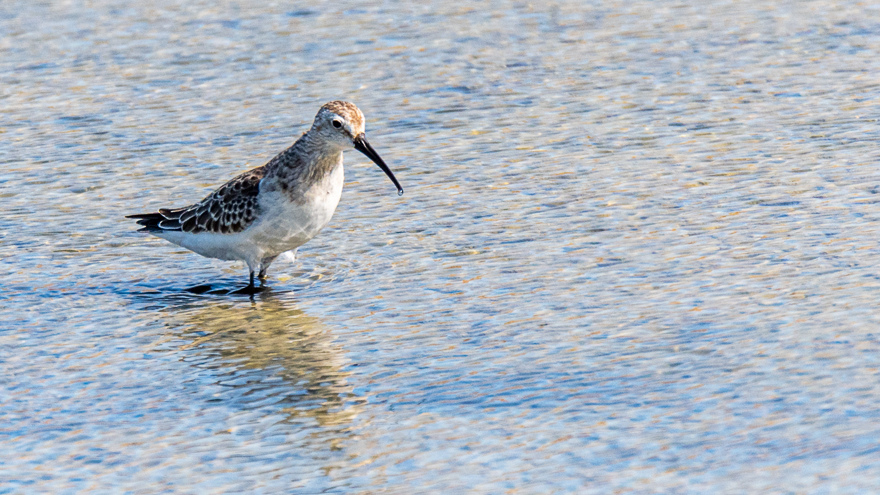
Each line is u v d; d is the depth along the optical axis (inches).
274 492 374.3
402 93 879.7
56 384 466.0
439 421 418.3
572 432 401.7
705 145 742.5
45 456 405.4
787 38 967.6
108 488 382.0
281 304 550.3
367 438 408.8
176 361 488.1
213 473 389.1
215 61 963.3
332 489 374.3
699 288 529.0
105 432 422.9
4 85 917.2
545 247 596.7
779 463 369.4
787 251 566.3
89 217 671.1
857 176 666.8
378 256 602.2
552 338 485.1
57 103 876.6
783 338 465.7
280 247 578.6
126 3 1129.4
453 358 472.7
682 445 386.3
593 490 362.0
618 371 448.1
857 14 1023.0
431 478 377.1
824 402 407.2
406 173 725.3
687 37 986.7
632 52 955.3
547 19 1058.7
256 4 1119.6
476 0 1122.7
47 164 756.0
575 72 912.3
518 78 904.3
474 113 832.9
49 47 1006.4
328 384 457.4
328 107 555.5
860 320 477.1
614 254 580.4
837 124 763.4
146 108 862.5
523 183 696.4
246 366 479.8
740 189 661.9
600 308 514.6
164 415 436.1
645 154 733.9
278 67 945.5
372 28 1039.6
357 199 687.7
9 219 666.8
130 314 544.1
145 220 602.5
